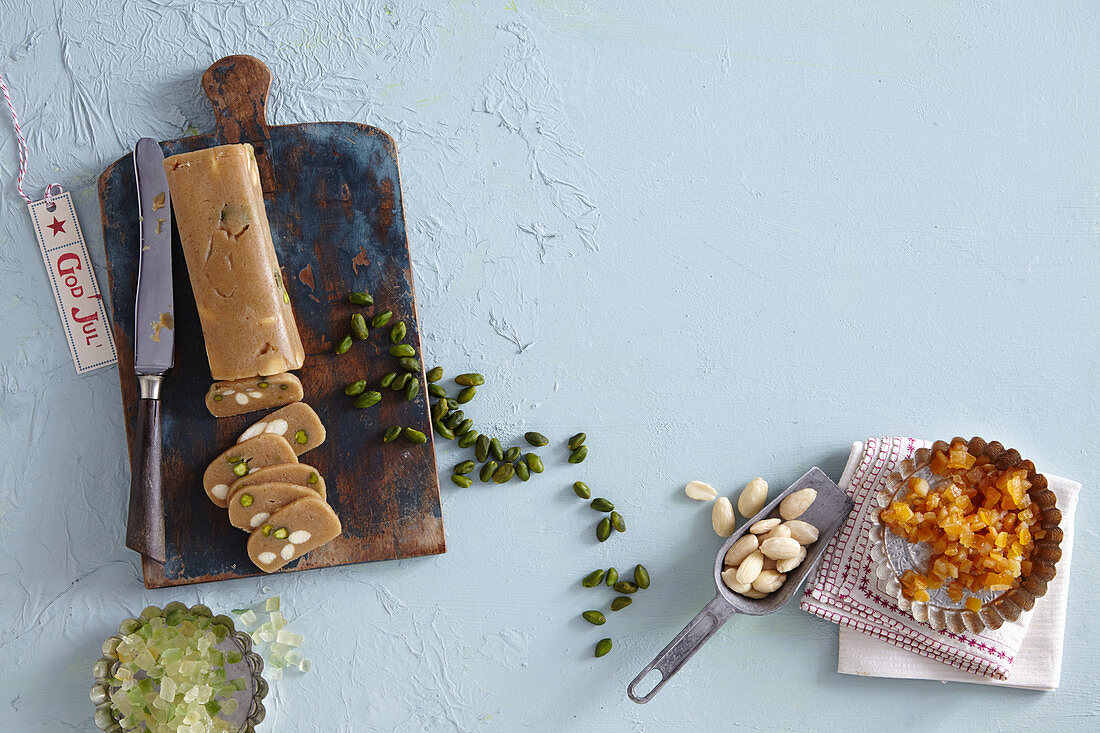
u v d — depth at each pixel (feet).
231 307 4.08
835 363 4.81
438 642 4.73
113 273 4.40
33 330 4.55
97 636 4.58
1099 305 4.80
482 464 4.67
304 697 4.68
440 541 4.53
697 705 4.80
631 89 4.74
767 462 4.79
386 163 4.48
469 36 4.67
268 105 4.60
